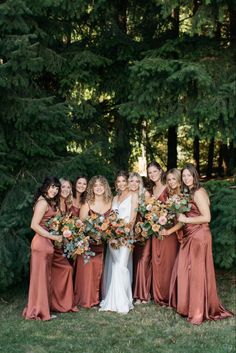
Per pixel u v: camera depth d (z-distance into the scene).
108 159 7.53
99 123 7.71
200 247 5.15
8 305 5.79
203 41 6.66
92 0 6.73
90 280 5.64
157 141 10.09
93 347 4.47
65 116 6.12
